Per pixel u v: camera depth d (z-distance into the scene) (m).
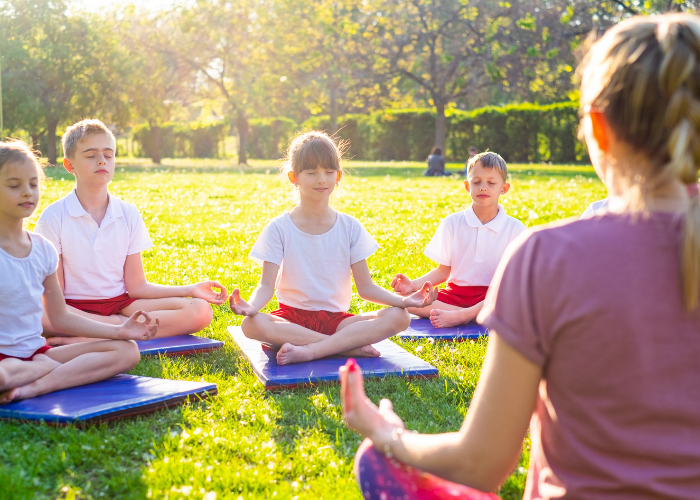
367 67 31.66
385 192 15.30
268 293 3.64
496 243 4.54
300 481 2.32
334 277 3.79
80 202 3.97
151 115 33.41
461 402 3.10
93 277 3.95
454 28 30.12
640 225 1.22
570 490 1.29
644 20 1.24
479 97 37.38
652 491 1.21
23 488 2.17
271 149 43.31
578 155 32.53
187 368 3.51
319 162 3.64
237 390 3.18
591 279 1.21
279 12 32.25
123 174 22.95
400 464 1.51
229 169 28.55
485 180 4.50
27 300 2.99
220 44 32.94
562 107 32.28
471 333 4.16
